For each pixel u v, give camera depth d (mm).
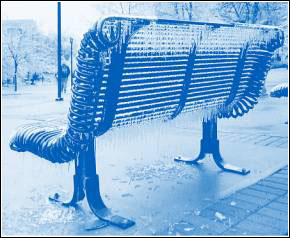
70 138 3096
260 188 4160
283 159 5500
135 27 2895
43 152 3281
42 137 3365
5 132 7785
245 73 4617
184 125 4145
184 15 16562
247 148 6246
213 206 3668
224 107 4582
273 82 18328
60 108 12359
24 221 3398
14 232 3168
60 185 4445
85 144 3217
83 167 3455
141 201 3877
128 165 5328
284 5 14734
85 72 2861
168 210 3615
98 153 6047
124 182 4531
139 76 3250
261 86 4832
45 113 10953
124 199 3941
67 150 3225
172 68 3516
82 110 2963
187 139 7090
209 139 5133
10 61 23750
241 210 3549
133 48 3084
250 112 10648
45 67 25219
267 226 3193
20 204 3826
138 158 5723
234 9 15484
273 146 6367
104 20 2654
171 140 7023
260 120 9227
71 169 5168
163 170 5047
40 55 24828
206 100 4223
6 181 4602
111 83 2994
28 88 23453
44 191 4223
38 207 3744
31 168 5188
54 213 3582
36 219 3439
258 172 4875
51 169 5145
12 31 23781
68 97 17359
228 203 3734
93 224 3289
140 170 5062
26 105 13391
